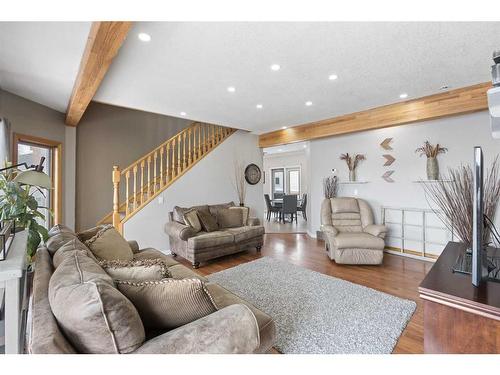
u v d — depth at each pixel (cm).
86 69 224
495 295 108
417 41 209
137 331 93
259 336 128
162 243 448
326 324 208
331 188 520
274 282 300
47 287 116
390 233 439
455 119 363
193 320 116
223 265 377
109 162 507
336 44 213
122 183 522
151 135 574
